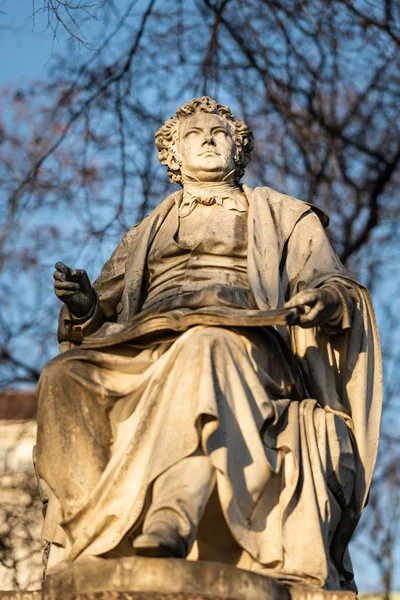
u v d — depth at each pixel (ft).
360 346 34.71
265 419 31.76
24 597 31.14
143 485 30.60
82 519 31.89
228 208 36.55
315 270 35.55
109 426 32.76
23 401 64.59
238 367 31.94
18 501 58.34
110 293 36.86
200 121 37.47
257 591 29.94
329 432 33.06
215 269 35.60
